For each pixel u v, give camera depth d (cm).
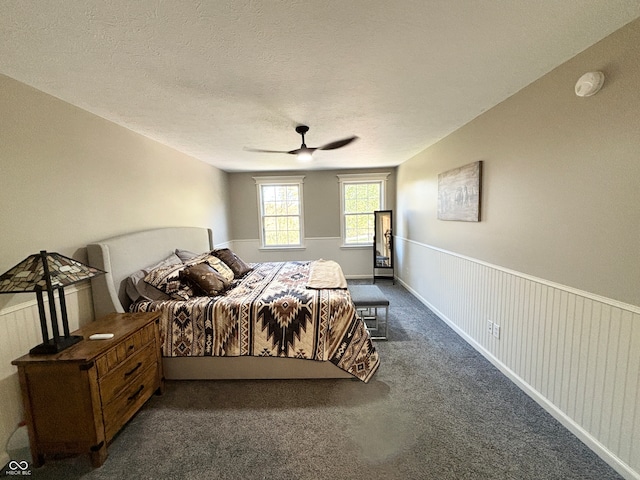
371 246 589
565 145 175
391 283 547
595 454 159
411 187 464
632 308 141
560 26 139
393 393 216
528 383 211
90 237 227
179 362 235
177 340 228
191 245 375
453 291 324
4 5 114
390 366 253
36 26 128
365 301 304
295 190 586
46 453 156
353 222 590
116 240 237
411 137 336
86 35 136
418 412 194
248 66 170
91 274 175
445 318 347
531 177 203
